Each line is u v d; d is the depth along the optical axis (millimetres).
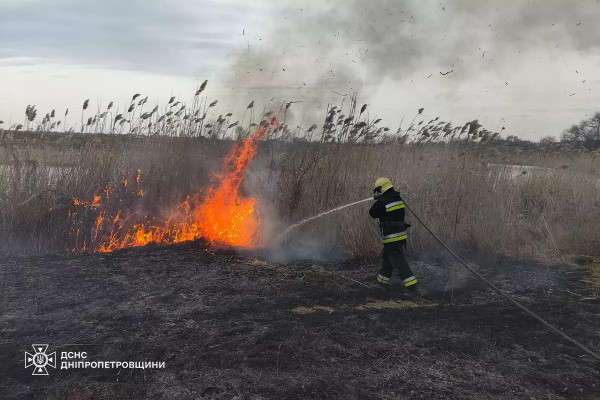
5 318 4625
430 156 9664
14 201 7223
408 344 4418
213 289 5738
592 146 13469
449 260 7570
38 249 7148
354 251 7555
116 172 8539
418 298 5848
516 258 7738
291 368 3857
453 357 4219
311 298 5609
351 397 3484
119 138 9352
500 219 8227
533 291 6250
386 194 6277
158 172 8727
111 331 4402
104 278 5941
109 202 8117
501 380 3844
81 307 4973
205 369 3773
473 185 8633
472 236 7938
